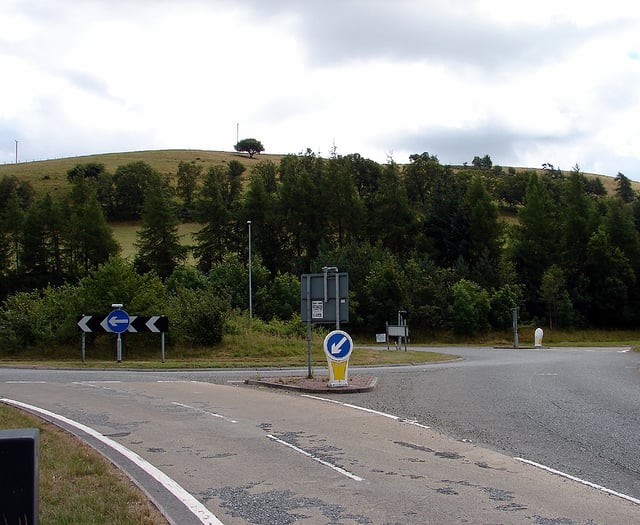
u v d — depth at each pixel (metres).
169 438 9.98
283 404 13.95
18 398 14.46
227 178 110.38
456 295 61.12
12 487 4.02
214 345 32.31
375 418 12.03
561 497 6.77
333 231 81.25
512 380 19.38
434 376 20.91
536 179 77.88
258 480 7.46
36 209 76.44
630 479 7.58
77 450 8.42
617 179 147.38
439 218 79.06
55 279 74.50
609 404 14.01
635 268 72.44
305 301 18.52
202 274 66.00
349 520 5.96
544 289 66.06
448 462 8.45
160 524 5.53
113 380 19.55
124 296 32.38
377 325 62.12
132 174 109.44
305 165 97.38
